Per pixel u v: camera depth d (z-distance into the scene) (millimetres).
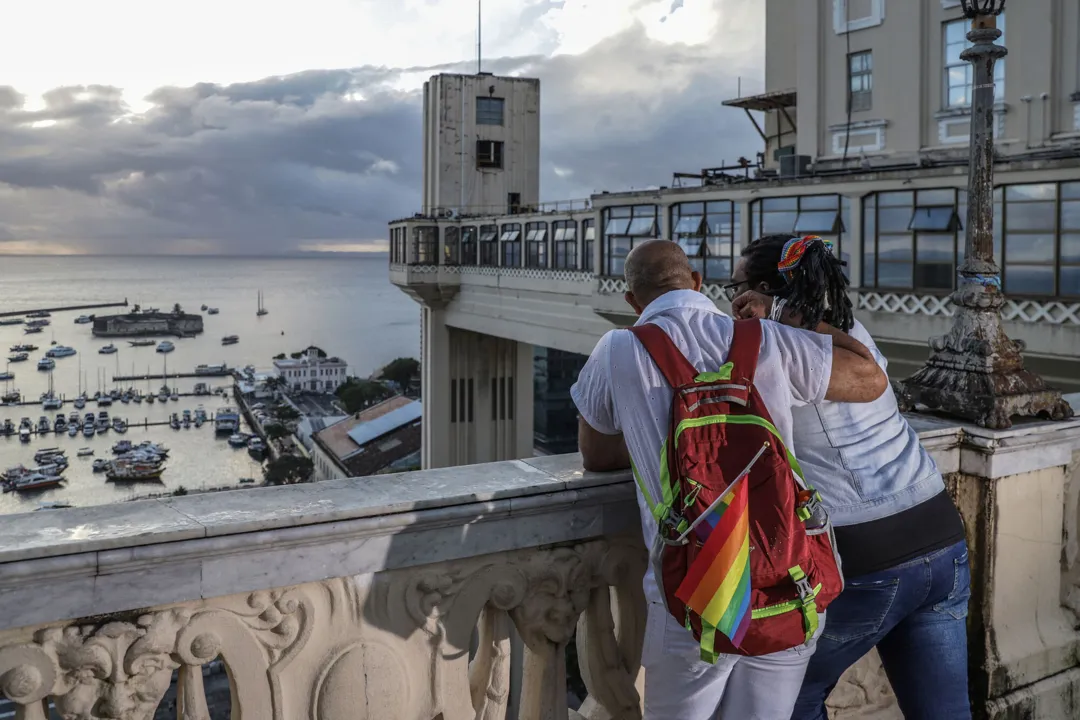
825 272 2984
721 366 2533
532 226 43656
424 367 58875
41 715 2283
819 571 2404
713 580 2277
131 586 2309
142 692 2354
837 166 26594
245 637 2502
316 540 2543
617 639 3275
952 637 2969
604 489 2977
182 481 141000
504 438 58062
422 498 2703
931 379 4148
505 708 3004
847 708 3996
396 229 55719
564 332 40906
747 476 2359
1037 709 4035
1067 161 17984
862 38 25828
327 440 106062
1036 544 4066
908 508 2850
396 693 2715
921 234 20875
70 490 135875
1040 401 4008
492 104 58281
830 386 2709
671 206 28406
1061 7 20844
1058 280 18406
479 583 2865
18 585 2176
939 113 23750
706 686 2545
